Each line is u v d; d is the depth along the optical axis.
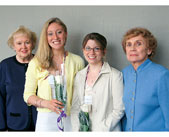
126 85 1.43
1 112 1.83
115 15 1.79
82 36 1.88
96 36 1.47
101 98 1.45
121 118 1.56
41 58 1.60
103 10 1.82
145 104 1.30
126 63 1.81
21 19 2.01
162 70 1.29
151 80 1.30
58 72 1.56
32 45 1.82
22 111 1.74
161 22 1.72
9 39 1.78
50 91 1.56
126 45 1.41
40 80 1.57
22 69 1.76
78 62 1.67
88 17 1.85
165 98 1.26
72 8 1.88
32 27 1.99
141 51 1.34
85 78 1.53
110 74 1.48
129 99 1.38
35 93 1.64
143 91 1.32
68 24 1.91
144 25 1.74
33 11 1.98
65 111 1.59
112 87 1.46
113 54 1.83
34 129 1.75
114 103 1.45
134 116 1.35
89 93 1.49
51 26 1.57
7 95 1.79
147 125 1.32
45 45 1.61
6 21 2.04
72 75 1.60
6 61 1.81
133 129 1.36
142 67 1.37
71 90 1.59
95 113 1.46
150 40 1.37
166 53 1.73
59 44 1.58
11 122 1.77
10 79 1.75
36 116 1.73
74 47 1.92
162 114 1.30
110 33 1.81
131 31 1.40
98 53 1.47
